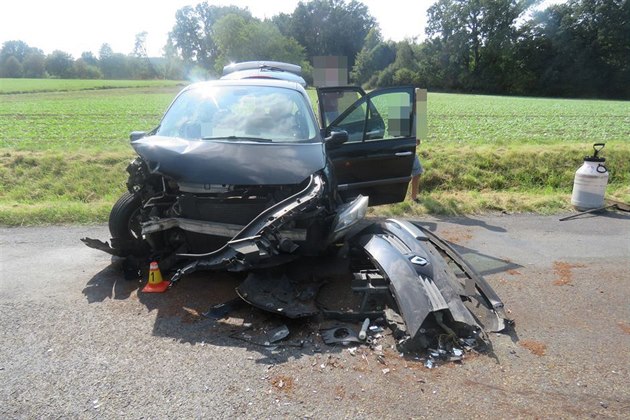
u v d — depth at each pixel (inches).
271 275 168.7
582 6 2669.8
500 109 1352.1
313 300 160.9
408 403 112.7
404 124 249.6
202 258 147.5
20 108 1295.5
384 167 247.4
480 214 308.2
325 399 113.7
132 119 959.0
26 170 386.0
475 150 446.6
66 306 161.2
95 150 451.5
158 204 172.6
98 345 136.8
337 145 210.4
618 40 2593.5
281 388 117.6
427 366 127.9
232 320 152.1
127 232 193.5
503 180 398.9
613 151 442.9
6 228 260.5
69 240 238.2
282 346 136.9
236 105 210.4
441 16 3144.7
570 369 128.5
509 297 176.9
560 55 2755.9
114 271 193.5
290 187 164.1
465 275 184.7
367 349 135.5
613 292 182.7
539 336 146.8
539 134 686.5
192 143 181.2
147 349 134.9
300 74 343.6
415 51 3368.6
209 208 162.9
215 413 108.3
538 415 109.1
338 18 4252.0
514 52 2861.7
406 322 136.4
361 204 179.5
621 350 139.3
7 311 156.9
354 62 4151.1
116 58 4630.9
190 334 143.4
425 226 278.4
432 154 432.8
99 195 352.5
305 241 162.2
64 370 124.3
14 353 132.0
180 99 223.8
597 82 2662.4
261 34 3068.4
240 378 121.6
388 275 149.9
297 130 198.2
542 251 232.7
